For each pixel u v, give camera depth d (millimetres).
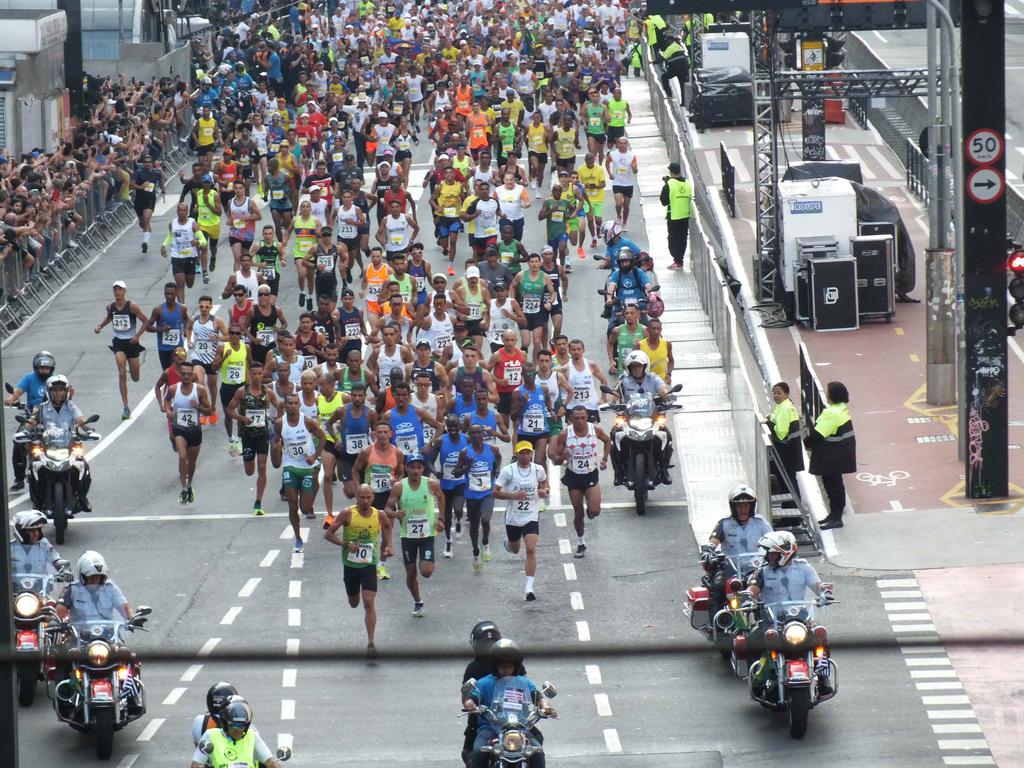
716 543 73750
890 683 71500
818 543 88875
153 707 70750
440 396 93938
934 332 114500
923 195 175750
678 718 68562
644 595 82562
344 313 113375
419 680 73500
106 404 120562
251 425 96312
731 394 108438
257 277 126500
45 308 146625
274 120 191250
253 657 40594
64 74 193375
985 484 94438
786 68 182500
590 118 178125
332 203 143500
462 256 153500
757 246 145750
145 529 95062
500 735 56344
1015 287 93625
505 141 182500
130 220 181625
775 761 63844
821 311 137625
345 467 92625
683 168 171250
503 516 96125
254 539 93062
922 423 111062
